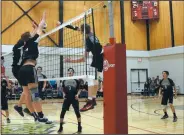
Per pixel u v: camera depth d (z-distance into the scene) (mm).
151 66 19156
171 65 17812
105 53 4211
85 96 14852
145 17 18578
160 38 18531
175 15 17750
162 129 5305
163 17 18375
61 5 16734
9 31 15656
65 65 8148
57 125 5715
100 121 6441
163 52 18125
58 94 14789
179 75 17312
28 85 4973
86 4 17328
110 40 4219
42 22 5188
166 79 6871
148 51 19125
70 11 16984
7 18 15711
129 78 18609
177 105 10359
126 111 4008
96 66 4762
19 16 15961
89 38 4871
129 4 18828
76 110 4969
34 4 16297
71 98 4930
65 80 5082
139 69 18938
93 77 4809
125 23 18688
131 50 18734
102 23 17625
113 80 4008
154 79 17609
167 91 6777
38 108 5195
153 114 7762
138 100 13305
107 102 4121
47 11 16484
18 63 5820
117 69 4000
